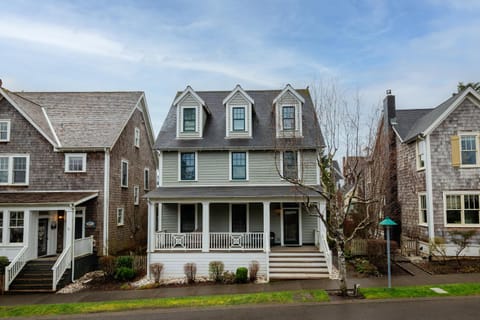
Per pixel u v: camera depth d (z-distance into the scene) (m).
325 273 15.91
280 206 20.23
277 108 19.58
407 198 21.75
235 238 17.92
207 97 23.70
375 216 19.25
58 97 24.83
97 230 20.06
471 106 18.56
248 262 16.98
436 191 18.39
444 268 16.28
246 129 20.19
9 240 18.02
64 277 16.58
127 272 16.75
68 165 20.53
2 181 20.45
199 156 20.20
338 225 12.45
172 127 21.39
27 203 17.75
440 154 18.56
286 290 13.71
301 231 19.97
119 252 21.84
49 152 20.59
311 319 9.84
